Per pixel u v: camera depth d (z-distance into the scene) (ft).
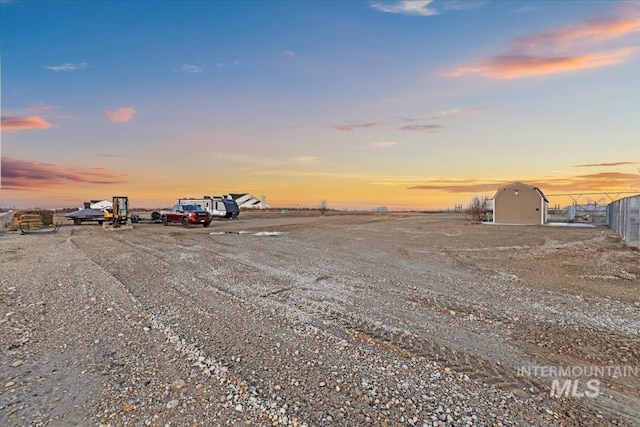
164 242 52.26
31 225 78.43
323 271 30.60
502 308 19.95
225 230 74.43
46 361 13.56
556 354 14.02
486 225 90.89
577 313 18.95
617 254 40.06
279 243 51.11
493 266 32.89
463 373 12.56
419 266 32.94
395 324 17.48
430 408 10.45
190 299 21.97
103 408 10.48
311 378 12.23
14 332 16.43
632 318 18.11
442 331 16.55
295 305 20.71
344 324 17.54
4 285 25.30
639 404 10.63
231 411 10.34
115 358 13.82
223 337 15.90
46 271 30.37
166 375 12.46
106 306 20.43
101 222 103.96
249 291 23.90
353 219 121.08
